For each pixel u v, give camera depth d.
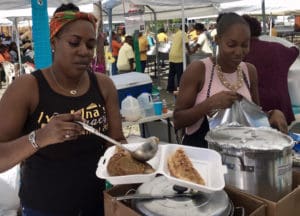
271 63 2.50
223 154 1.08
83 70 1.19
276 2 7.62
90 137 1.24
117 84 3.28
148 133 3.75
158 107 3.53
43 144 1.04
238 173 1.06
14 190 2.11
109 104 1.35
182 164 1.01
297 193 1.00
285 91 2.58
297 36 12.38
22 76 1.20
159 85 9.73
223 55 1.59
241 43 1.54
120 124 1.40
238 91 1.65
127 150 1.08
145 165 1.03
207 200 0.93
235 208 0.98
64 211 1.24
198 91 1.66
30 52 9.52
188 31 12.55
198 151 1.10
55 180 1.21
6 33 18.41
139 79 3.46
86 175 1.25
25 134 1.21
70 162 1.22
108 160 1.07
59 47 1.16
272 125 1.61
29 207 1.25
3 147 1.08
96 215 1.31
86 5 3.97
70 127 1.02
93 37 1.17
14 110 1.15
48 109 1.18
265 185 1.03
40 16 2.39
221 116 1.49
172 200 0.93
